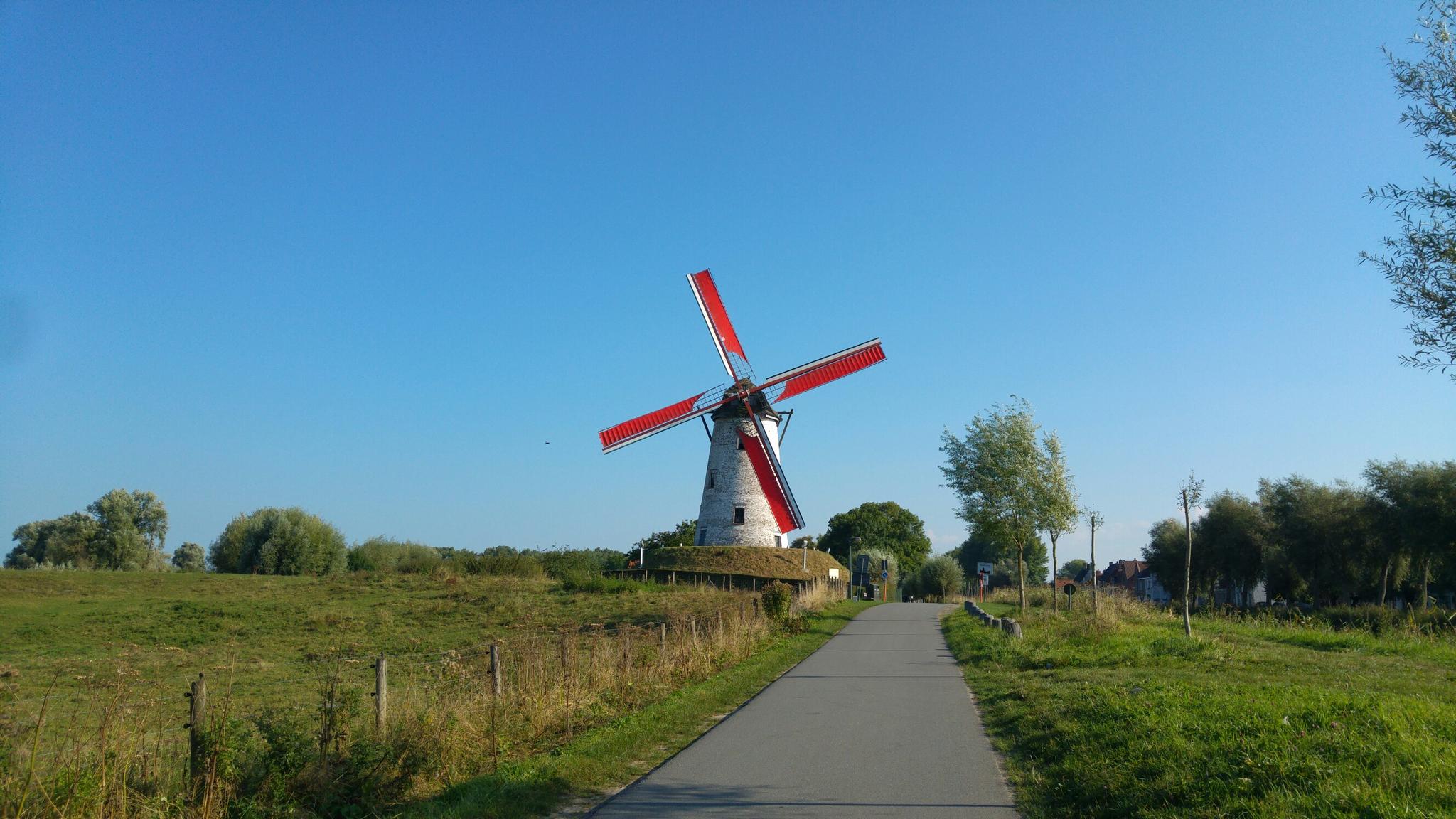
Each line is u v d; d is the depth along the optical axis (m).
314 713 10.61
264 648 29.78
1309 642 24.09
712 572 50.97
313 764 9.29
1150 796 8.27
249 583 48.66
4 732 7.85
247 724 10.01
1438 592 68.00
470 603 41.31
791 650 25.27
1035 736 11.90
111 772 7.80
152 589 45.47
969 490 41.81
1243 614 39.84
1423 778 7.59
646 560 56.03
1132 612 32.88
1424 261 9.53
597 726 13.30
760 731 13.19
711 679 18.64
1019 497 40.31
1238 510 68.94
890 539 111.69
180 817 7.89
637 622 34.78
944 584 94.25
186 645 30.89
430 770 10.47
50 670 22.03
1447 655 20.56
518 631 33.69
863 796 9.40
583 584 46.44
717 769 10.70
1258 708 10.70
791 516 53.69
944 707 15.34
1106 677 16.45
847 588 62.94
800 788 9.79
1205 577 73.81
